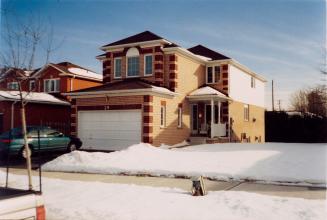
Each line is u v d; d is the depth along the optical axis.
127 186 10.62
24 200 4.21
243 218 7.08
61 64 35.03
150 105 20.45
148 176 12.87
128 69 25.09
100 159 15.26
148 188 10.30
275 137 32.44
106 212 7.66
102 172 13.67
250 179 11.62
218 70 28.34
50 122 27.73
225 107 27.61
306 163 13.68
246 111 32.44
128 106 21.05
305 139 31.16
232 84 28.62
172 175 12.65
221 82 27.98
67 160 15.32
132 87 21.00
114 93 21.31
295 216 7.11
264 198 8.57
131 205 8.25
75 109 23.16
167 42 24.00
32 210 4.27
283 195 9.32
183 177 12.45
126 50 25.05
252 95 33.94
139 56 24.50
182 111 24.64
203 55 29.48
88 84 33.62
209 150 18.72
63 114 29.14
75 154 15.55
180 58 24.66
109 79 25.70
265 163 13.81
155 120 21.02
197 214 7.43
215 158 15.33
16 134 17.45
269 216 7.15
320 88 36.84
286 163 13.74
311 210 7.45
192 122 26.53
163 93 21.75
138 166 13.94
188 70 25.78
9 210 4.03
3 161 17.16
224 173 12.14
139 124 20.70
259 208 7.66
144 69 24.23
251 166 13.28
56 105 28.50
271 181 11.31
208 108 28.14
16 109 25.25
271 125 32.69
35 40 19.06
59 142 19.48
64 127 27.22
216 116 28.08
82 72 33.94
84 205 8.30
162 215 7.41
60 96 30.73
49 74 32.03
